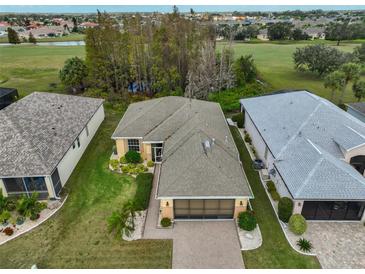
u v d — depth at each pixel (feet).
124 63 167.63
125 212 65.67
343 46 326.85
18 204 70.44
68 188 83.20
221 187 67.87
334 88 147.84
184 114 106.42
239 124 123.44
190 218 71.10
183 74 177.58
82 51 334.24
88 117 109.40
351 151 77.51
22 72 234.99
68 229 68.39
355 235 65.62
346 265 58.23
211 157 76.02
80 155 99.81
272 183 81.15
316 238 64.75
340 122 88.07
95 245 63.82
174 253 61.36
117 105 149.28
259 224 69.15
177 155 80.94
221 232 66.90
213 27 206.59
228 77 167.94
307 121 89.10
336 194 65.41
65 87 185.78
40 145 82.94
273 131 93.20
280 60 276.62
